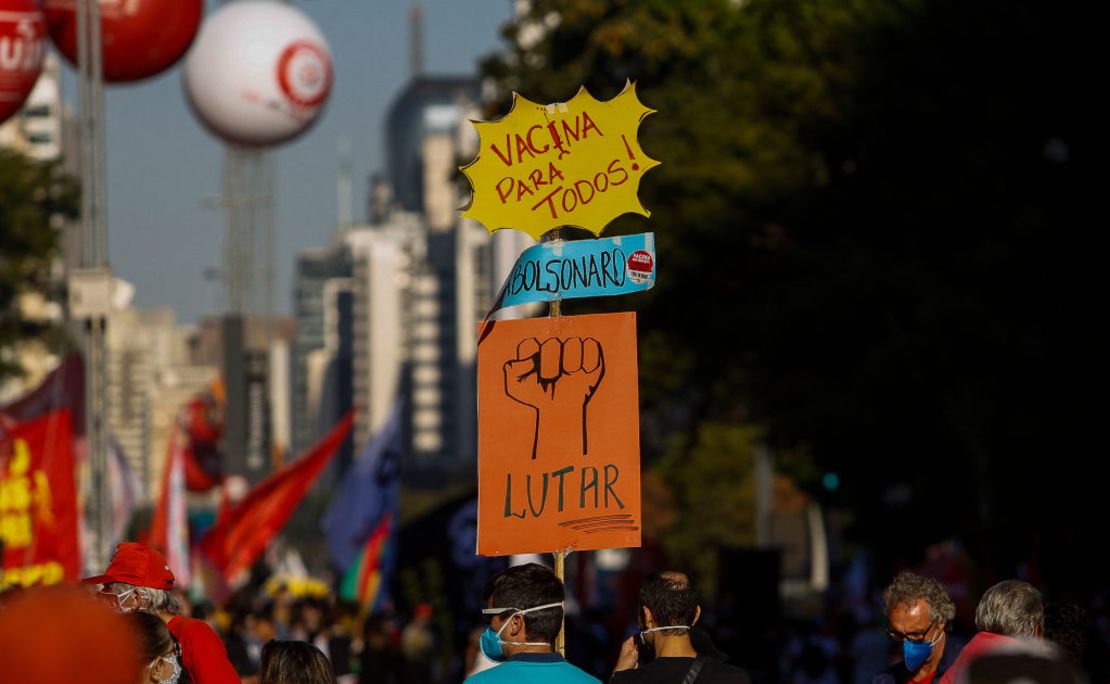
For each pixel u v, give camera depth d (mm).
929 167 38875
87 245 27250
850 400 33781
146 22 24219
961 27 38469
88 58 24172
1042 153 38250
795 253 37125
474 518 29484
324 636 26812
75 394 23734
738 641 31875
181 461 33625
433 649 31484
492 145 11367
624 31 49438
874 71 39031
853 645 29109
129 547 10148
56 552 23469
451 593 29484
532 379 11031
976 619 10547
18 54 21375
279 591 32125
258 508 33656
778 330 35031
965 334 32125
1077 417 31859
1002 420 31594
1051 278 33438
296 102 28266
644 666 9211
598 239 11211
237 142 28906
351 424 33625
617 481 10922
